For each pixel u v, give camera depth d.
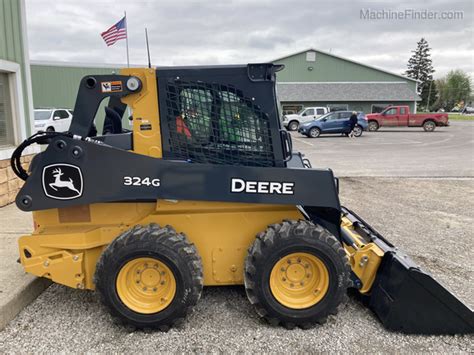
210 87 3.22
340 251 3.20
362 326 3.35
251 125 3.28
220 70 3.20
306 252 3.17
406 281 3.15
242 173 3.17
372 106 38.69
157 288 3.22
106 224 3.46
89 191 3.15
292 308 3.23
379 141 20.52
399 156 14.27
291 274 3.28
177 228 3.43
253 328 3.30
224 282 3.55
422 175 10.43
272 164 3.33
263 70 3.21
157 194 3.15
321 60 41.19
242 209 3.44
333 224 3.58
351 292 3.91
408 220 6.45
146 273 3.20
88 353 2.98
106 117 4.49
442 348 3.08
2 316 3.27
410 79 40.56
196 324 3.35
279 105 3.46
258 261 3.16
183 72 3.19
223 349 3.04
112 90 3.18
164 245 3.08
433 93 83.56
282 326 3.32
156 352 3.00
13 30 6.85
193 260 3.15
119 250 3.07
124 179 3.14
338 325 3.36
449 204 7.50
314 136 23.33
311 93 38.88
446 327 3.21
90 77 3.17
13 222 5.62
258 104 3.25
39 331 3.25
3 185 6.54
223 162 3.31
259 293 3.19
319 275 3.25
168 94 3.21
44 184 3.15
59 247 3.33
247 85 3.22
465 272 4.43
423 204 7.50
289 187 3.21
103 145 3.13
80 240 3.32
